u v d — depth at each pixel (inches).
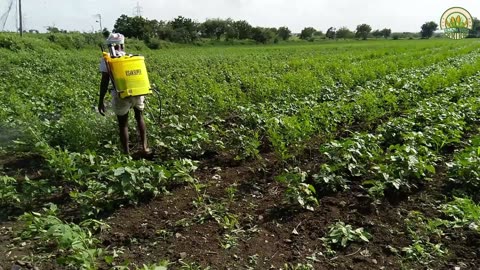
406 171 256.1
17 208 243.6
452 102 440.8
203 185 255.6
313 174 278.8
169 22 3011.8
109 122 354.9
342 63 944.9
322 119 363.6
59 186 271.1
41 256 194.9
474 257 191.6
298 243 206.5
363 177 270.5
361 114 415.8
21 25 1536.7
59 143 334.0
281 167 299.1
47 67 873.5
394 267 187.8
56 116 416.8
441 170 286.0
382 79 641.6
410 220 221.8
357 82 652.1
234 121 429.4
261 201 250.4
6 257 195.5
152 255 197.9
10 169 303.4
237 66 986.1
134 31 2485.2
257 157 308.2
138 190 246.7
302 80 596.1
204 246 204.2
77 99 472.4
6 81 599.5
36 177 289.1
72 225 207.3
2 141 344.2
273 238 212.4
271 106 437.7
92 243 197.6
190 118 370.6
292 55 1443.2
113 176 245.8
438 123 354.6
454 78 602.9
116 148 315.9
